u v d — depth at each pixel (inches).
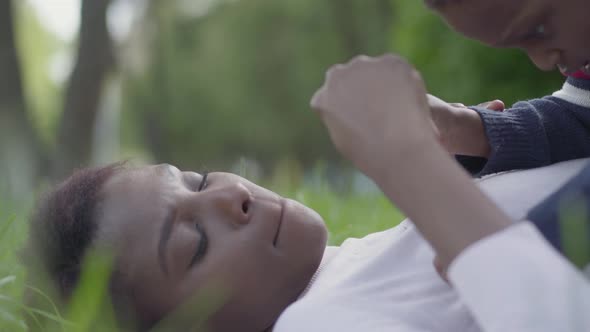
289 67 952.3
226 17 983.0
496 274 45.3
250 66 967.0
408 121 49.7
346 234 119.0
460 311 59.2
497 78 361.4
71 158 474.6
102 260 65.6
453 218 47.4
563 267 45.9
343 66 53.2
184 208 72.7
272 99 968.9
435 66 381.7
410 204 48.5
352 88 51.4
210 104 975.6
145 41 833.5
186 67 962.1
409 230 67.7
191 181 77.6
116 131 994.7
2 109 421.7
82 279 68.0
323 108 51.8
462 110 73.7
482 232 46.9
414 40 389.1
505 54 355.6
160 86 892.0
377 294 62.5
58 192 78.4
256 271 71.5
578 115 72.8
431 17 382.3
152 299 71.9
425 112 51.7
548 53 58.0
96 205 74.5
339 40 893.8
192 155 983.0
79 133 485.4
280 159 981.2
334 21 886.4
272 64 957.8
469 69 366.0
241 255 71.1
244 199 73.0
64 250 74.3
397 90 51.1
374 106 50.4
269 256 72.2
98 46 486.0
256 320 72.2
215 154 992.2
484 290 45.4
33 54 911.0
